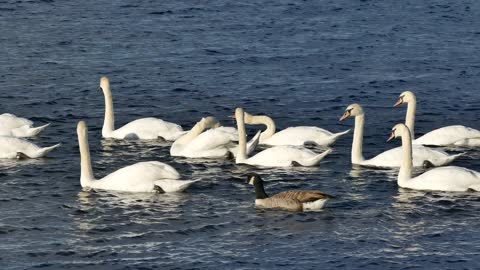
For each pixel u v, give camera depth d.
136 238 30.50
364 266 28.56
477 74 52.53
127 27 62.19
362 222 31.59
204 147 38.31
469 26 63.56
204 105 46.69
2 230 31.08
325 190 34.53
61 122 43.72
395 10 67.94
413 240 30.28
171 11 66.88
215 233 30.81
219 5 69.00
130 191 34.22
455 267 28.52
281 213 32.25
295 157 36.97
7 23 62.69
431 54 56.56
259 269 28.41
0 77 50.91
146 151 39.38
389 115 45.28
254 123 40.03
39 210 32.69
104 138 41.22
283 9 67.94
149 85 49.94
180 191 34.22
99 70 52.56
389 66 54.03
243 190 34.56
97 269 28.50
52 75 51.50
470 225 31.39
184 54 56.03
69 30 61.12
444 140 39.62
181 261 28.92
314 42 59.16
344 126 43.66
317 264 28.69
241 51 56.75
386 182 35.31
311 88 49.59
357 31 61.91
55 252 29.58
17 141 37.97
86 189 34.53
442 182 34.16
